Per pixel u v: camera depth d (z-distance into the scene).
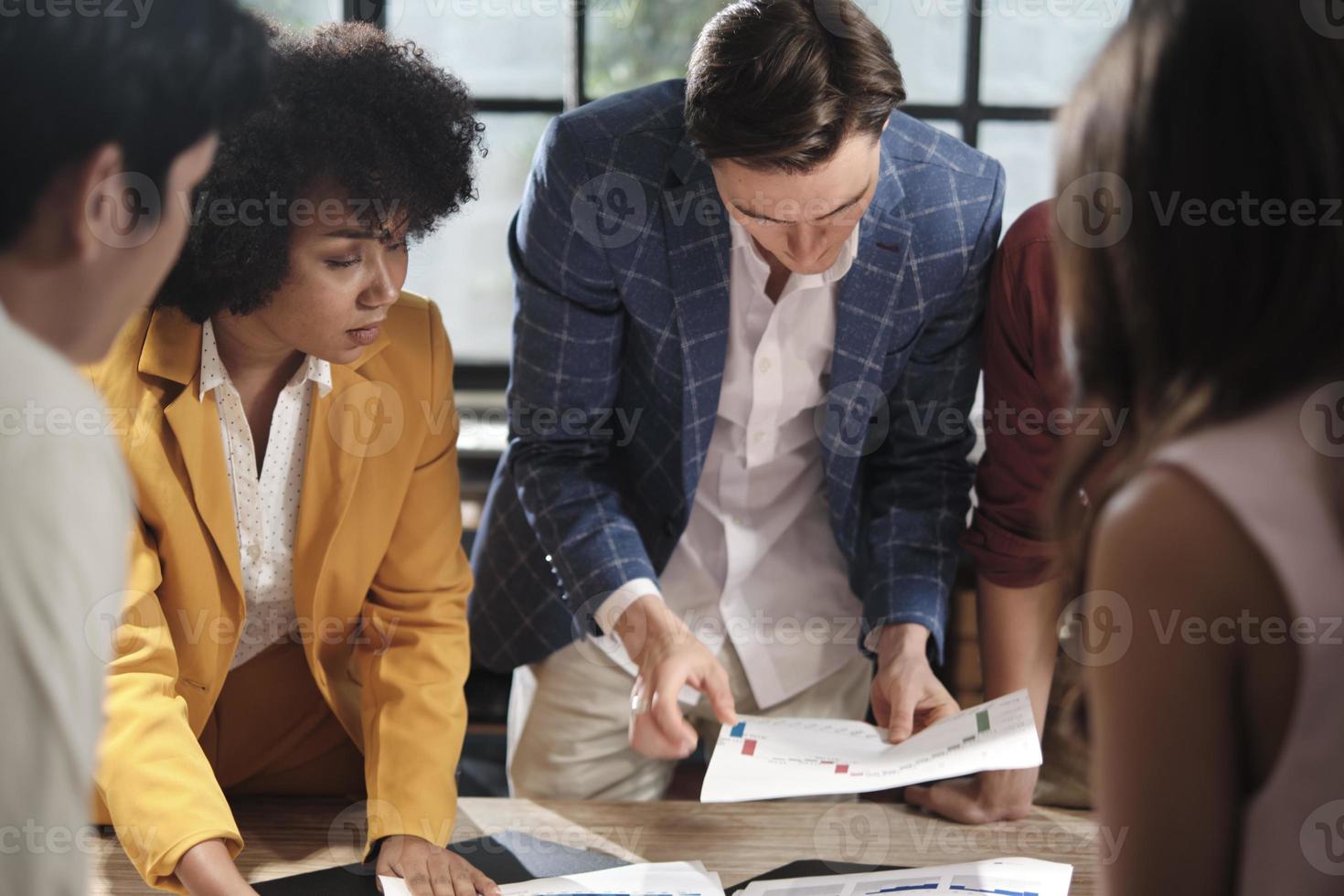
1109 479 0.71
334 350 1.25
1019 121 2.37
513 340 1.57
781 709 1.72
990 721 1.27
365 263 1.21
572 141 1.44
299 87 1.19
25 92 0.65
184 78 0.70
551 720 1.73
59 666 0.57
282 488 1.35
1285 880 0.64
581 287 1.47
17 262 0.68
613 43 2.39
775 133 1.15
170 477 1.25
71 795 0.58
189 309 1.21
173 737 1.19
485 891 1.20
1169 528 0.65
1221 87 0.64
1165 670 0.65
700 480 1.65
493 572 1.70
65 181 0.67
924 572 1.53
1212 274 0.65
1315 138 0.62
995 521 1.53
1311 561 0.62
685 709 1.75
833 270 1.43
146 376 1.26
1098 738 0.70
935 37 2.34
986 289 1.52
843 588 1.69
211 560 1.30
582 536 1.51
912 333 1.49
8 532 0.57
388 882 1.21
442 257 2.50
